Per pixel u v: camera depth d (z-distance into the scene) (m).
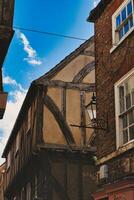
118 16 11.05
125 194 8.41
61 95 17.50
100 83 11.53
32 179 18.14
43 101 17.25
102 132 10.90
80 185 16.61
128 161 9.16
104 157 10.44
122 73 10.23
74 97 17.62
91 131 17.25
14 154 23.03
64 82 17.73
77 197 16.42
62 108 17.31
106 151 10.45
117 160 9.71
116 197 8.83
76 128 17.17
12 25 8.91
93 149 16.94
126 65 10.07
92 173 16.92
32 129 17.66
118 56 10.59
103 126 10.81
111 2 11.53
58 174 16.53
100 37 12.02
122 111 10.07
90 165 17.03
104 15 11.95
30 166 18.28
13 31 8.87
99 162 10.73
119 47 10.59
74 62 18.17
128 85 9.89
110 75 10.92
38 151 16.50
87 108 12.52
